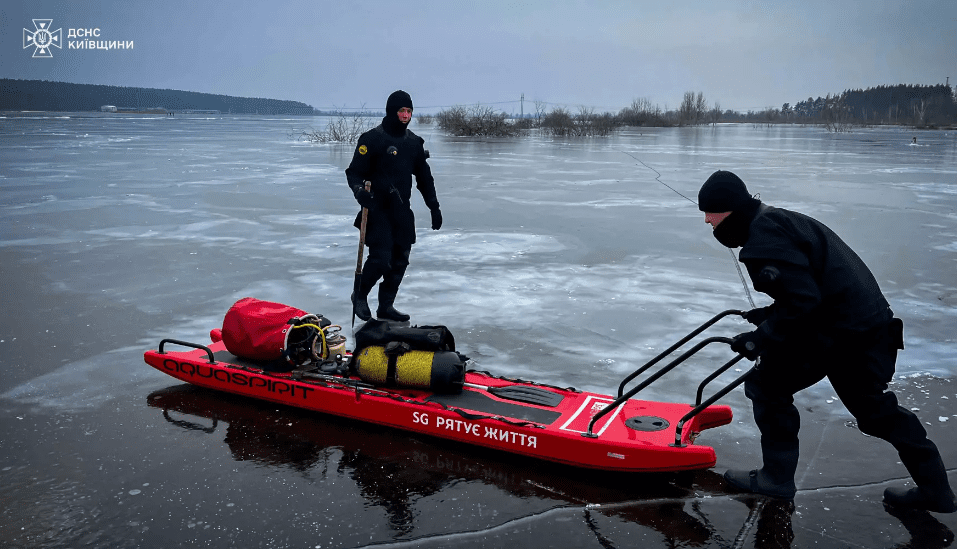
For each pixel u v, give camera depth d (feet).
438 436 13.58
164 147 114.93
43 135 149.28
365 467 12.62
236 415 14.85
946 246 33.24
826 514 11.06
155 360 16.37
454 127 175.42
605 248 32.86
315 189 56.39
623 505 11.35
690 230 37.83
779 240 9.95
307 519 10.89
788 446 11.49
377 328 14.71
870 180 66.18
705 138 182.39
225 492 11.69
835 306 10.11
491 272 27.89
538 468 12.63
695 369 17.34
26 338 19.47
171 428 14.17
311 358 15.31
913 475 11.00
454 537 10.41
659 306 22.93
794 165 85.20
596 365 17.60
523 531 10.58
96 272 27.35
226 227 38.22
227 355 16.53
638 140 162.20
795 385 10.95
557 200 50.80
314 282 25.90
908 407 15.15
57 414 14.76
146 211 43.96
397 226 20.92
